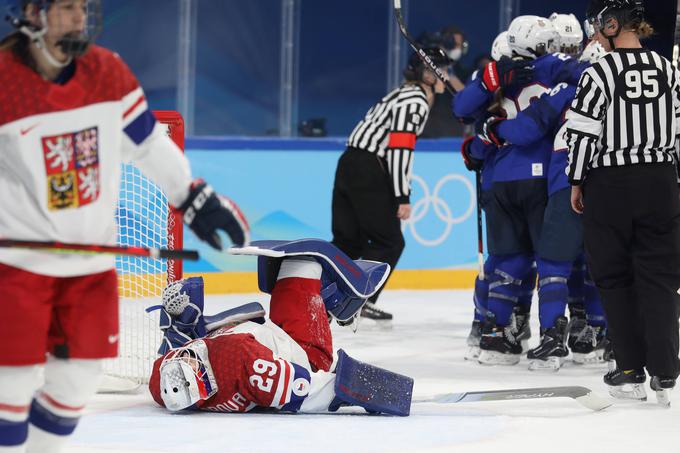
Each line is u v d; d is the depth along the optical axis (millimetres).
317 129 32250
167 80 35969
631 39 13367
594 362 17109
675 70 13281
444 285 27688
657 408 13234
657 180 13148
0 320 7559
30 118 7500
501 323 16875
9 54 7512
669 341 13070
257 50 36281
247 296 25328
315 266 13023
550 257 16219
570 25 16734
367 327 21328
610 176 13234
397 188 20562
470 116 17188
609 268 13438
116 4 35250
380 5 37688
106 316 7996
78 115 7664
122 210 16688
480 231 17828
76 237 7840
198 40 35750
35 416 8172
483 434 11602
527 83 16328
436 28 36375
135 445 10742
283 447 10750
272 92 36594
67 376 8016
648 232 13203
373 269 13711
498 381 15375
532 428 11969
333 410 12562
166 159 8102
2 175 7641
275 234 26188
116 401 13195
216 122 36344
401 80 35781
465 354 18062
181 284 13156
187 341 13188
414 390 14547
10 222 7656
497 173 16828
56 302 7887
